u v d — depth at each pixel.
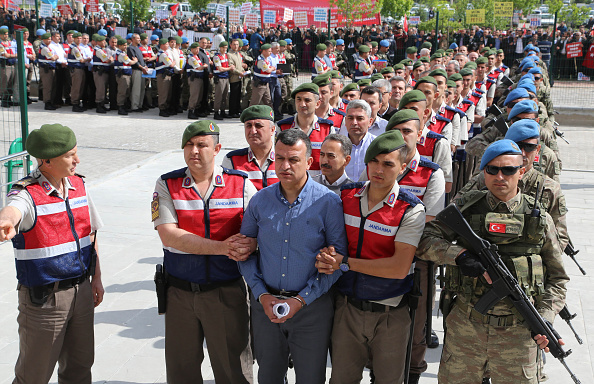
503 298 3.20
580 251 7.37
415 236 3.39
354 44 24.08
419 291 3.54
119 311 5.64
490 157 3.25
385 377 3.58
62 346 3.72
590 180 11.24
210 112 17.77
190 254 3.68
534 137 4.11
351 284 3.51
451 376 3.45
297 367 3.62
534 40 23.84
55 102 17.53
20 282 3.54
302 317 3.51
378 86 7.17
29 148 3.44
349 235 3.52
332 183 4.40
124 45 16.86
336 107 7.36
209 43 18.64
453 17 30.75
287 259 3.48
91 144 13.23
